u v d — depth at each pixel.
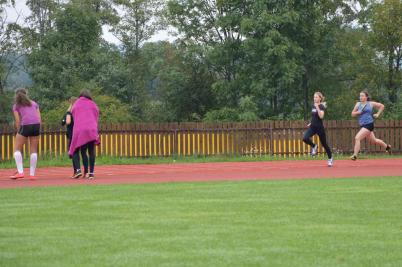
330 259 11.58
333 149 49.00
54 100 82.88
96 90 76.62
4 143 45.06
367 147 49.19
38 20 96.62
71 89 82.69
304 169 33.47
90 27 91.06
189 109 91.25
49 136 45.88
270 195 20.45
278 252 12.12
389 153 49.09
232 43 81.62
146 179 27.89
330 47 80.31
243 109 73.88
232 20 79.81
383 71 79.31
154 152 47.78
